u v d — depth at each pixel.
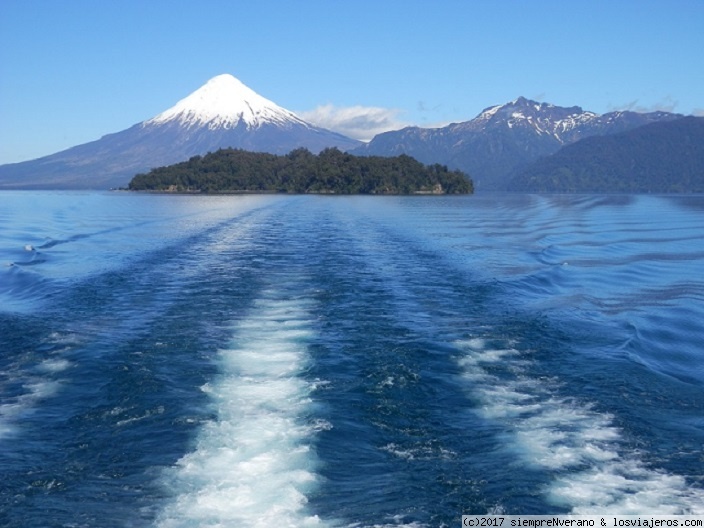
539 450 10.84
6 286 26.02
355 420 11.85
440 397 13.09
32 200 123.81
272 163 191.62
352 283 25.09
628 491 9.62
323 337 17.16
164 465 10.16
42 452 10.73
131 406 12.41
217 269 28.66
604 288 27.02
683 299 24.59
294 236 45.03
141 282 25.44
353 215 73.12
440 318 19.59
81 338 17.12
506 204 116.25
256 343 16.55
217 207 91.56
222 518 8.74
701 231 56.94
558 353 16.36
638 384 14.20
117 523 8.68
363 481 9.75
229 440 10.95
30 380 14.02
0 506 9.12
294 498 9.23
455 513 8.97
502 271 29.78
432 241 43.25
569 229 57.66
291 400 12.70
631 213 87.81
